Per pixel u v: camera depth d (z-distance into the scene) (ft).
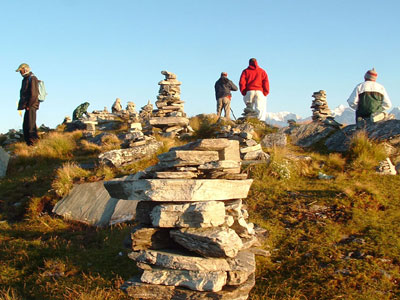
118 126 61.36
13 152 46.78
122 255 20.65
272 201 25.80
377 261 17.99
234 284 13.94
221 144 15.90
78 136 52.34
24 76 49.75
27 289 18.58
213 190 14.64
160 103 46.62
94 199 27.71
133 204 25.88
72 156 41.47
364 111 39.50
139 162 33.99
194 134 44.86
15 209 29.40
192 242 14.21
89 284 18.01
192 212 14.20
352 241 19.97
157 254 14.67
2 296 17.81
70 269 19.86
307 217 23.08
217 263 13.98
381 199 25.07
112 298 16.58
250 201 25.96
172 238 15.19
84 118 63.21
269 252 18.45
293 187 28.14
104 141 46.14
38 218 27.20
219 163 15.20
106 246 22.20
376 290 16.08
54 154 41.96
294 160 32.71
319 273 17.43
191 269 13.98
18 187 33.04
